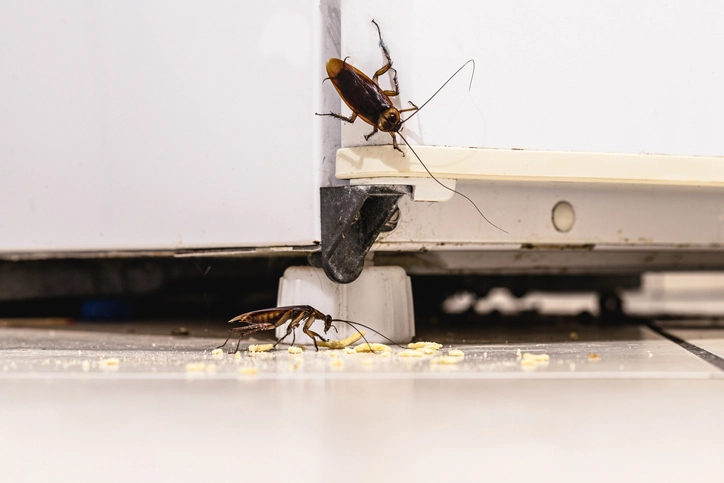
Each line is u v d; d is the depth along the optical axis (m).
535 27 0.64
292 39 0.65
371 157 0.62
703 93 0.66
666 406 0.52
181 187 0.69
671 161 0.65
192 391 0.54
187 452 0.47
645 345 0.69
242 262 0.83
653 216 0.73
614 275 1.16
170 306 0.94
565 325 0.86
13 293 0.89
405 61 0.62
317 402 0.52
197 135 0.69
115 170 0.72
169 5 0.69
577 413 0.51
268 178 0.66
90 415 0.51
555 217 0.70
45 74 0.75
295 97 0.65
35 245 0.76
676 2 0.65
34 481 0.44
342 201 0.63
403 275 0.68
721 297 1.75
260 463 0.45
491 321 0.90
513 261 0.80
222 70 0.67
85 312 0.92
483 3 0.63
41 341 0.73
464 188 0.68
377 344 0.65
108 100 0.73
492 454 0.47
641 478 0.43
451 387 0.55
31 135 0.76
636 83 0.65
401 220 0.66
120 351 0.67
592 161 0.64
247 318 0.63
